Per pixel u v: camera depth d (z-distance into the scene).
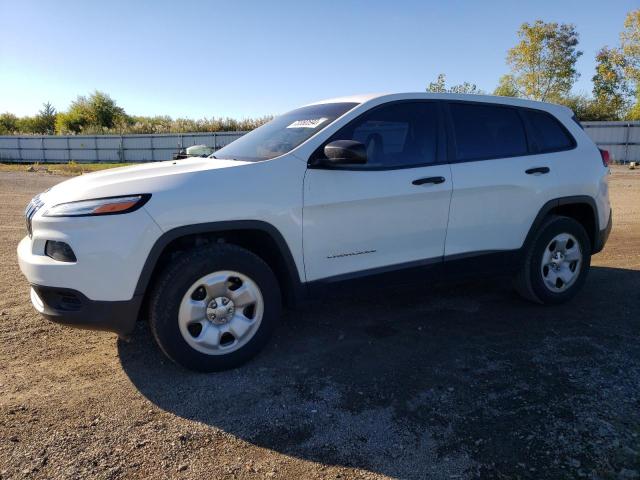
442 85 30.69
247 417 2.88
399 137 3.94
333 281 3.68
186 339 3.25
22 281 5.34
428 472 2.43
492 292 5.09
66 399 3.05
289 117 4.35
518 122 4.51
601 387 3.20
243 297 3.39
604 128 31.27
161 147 35.56
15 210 10.46
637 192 14.38
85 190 3.14
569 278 4.70
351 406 3.00
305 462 2.51
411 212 3.88
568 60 39.38
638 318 4.39
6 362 3.50
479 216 4.17
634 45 37.09
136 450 2.58
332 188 3.59
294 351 3.73
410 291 5.10
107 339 3.91
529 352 3.70
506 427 2.78
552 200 4.50
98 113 50.75
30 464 2.45
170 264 3.22
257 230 3.42
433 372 3.40
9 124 53.81
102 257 3.02
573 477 2.38
